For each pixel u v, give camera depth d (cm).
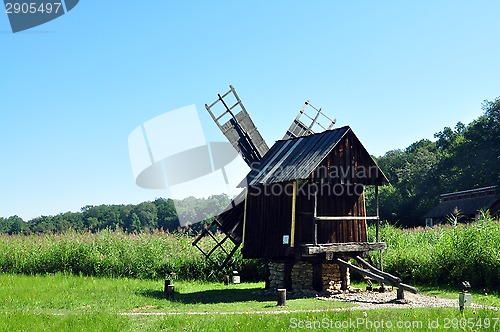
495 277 2302
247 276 3134
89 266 3131
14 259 3231
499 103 6644
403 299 2016
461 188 6981
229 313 1720
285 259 2305
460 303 1591
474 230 2495
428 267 2591
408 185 8069
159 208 4853
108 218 5128
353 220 2283
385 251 2819
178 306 1961
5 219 6038
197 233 3366
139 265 3078
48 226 5491
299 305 1900
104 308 1917
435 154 8819
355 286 2586
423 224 7456
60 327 1463
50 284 2612
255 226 2373
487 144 6669
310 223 2181
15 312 1723
